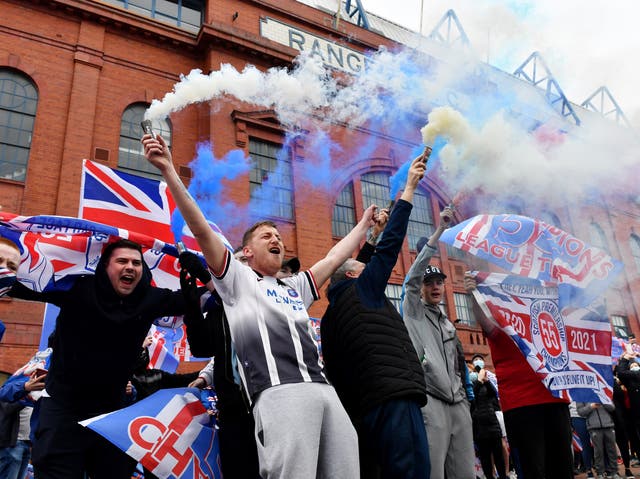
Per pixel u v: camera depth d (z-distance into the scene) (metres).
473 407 7.34
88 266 3.14
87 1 14.57
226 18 16.55
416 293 4.02
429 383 3.71
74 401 2.76
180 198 2.33
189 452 2.79
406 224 3.10
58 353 2.81
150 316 2.93
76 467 2.65
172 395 3.01
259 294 2.45
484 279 4.59
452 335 4.23
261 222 2.82
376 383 2.65
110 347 2.79
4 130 12.73
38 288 2.91
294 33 17.38
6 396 3.91
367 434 2.68
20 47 13.49
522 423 3.93
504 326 4.24
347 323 2.88
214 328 2.73
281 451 2.05
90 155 13.27
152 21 15.45
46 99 13.33
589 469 8.54
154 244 3.33
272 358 2.26
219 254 2.40
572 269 4.82
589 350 4.59
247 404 2.37
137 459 2.59
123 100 14.45
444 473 3.79
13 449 4.99
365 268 3.01
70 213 12.44
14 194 12.19
